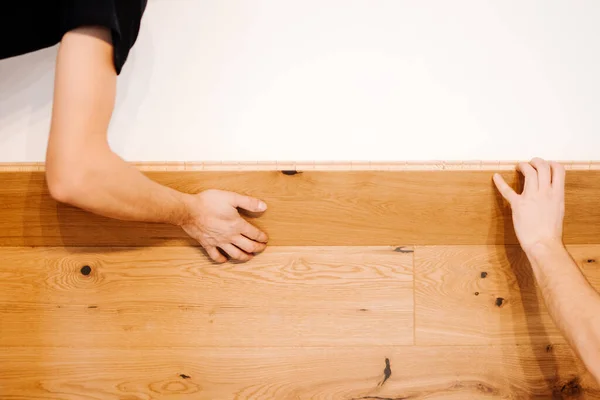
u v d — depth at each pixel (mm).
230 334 972
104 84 617
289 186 963
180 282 973
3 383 975
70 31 605
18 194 972
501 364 961
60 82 600
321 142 967
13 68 969
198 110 965
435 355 965
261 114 965
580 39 958
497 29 956
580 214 964
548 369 958
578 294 771
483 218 963
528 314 963
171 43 958
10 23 700
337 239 975
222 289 972
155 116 965
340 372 968
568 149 965
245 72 960
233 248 923
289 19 956
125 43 636
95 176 617
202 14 956
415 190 963
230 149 969
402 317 969
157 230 970
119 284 975
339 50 957
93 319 974
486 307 965
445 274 970
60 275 976
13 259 978
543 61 958
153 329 973
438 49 957
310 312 972
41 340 975
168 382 971
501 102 963
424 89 960
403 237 971
